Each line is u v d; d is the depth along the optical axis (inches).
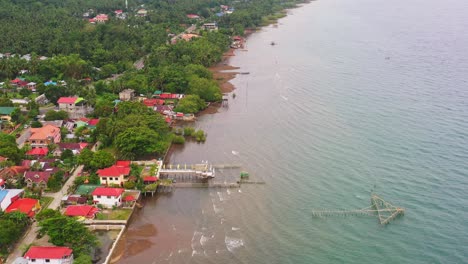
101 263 4658.0
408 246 4864.7
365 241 4968.0
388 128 7711.6
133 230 5251.0
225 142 7524.6
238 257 4729.3
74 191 5816.9
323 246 4891.7
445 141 7150.6
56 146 6879.9
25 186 5890.8
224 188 6112.2
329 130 7746.1
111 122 7421.3
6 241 4618.6
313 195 5841.5
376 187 5959.6
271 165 6648.6
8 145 6510.8
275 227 5231.3
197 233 5162.4
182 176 6412.4
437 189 5871.1
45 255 4431.6
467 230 5093.5
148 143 6825.8
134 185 5984.3
